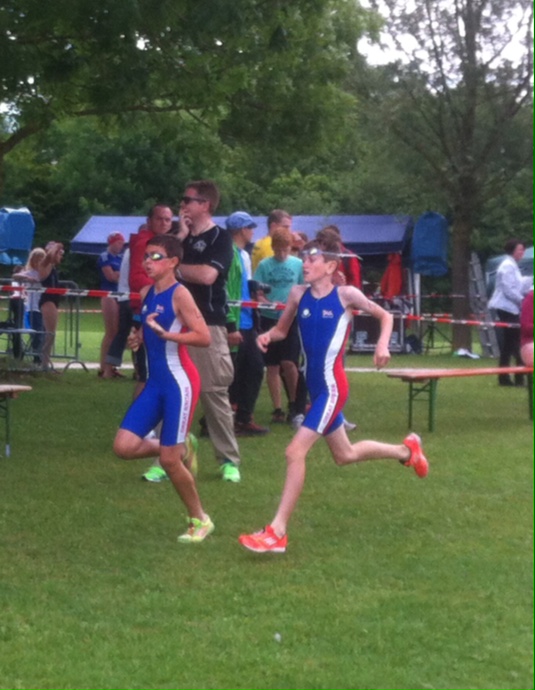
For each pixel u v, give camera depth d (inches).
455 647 187.8
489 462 357.4
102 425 434.3
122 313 612.7
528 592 217.5
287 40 509.0
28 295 683.4
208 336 249.3
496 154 1005.8
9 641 189.6
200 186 315.9
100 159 1688.0
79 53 464.1
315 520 276.8
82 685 171.2
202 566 235.5
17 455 363.9
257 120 624.7
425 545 253.6
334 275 258.2
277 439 405.7
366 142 1003.9
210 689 169.9
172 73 486.9
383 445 265.3
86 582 223.0
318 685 171.3
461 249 1007.6
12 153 732.0
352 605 208.8
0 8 437.7
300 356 438.3
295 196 1619.1
